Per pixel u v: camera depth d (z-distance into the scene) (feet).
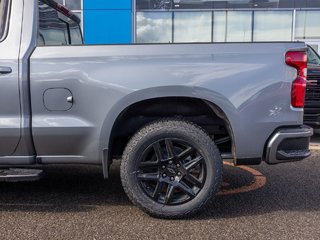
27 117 13.25
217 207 14.69
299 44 13.30
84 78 13.08
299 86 13.24
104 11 52.11
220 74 13.03
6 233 12.62
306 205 14.98
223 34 53.67
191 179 13.26
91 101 13.12
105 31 52.39
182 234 12.52
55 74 13.12
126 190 13.38
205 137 13.12
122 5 52.08
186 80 12.98
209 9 53.21
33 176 13.29
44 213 14.19
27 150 13.53
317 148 24.40
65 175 18.63
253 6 53.16
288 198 15.69
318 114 25.44
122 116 13.58
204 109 13.91
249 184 17.37
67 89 13.15
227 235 12.48
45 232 12.69
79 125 13.19
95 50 13.19
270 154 13.23
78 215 13.99
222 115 13.29
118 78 13.01
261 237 12.38
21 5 13.61
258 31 53.57
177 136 13.14
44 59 13.19
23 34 13.42
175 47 13.15
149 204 13.33
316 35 53.06
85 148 13.43
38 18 13.75
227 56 13.12
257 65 13.12
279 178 18.25
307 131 13.41
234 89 13.03
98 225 13.17
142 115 14.03
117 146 14.65
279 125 13.21
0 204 15.02
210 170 13.15
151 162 13.32
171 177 13.35
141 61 13.06
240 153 13.23
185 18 53.31
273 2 53.06
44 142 13.39
